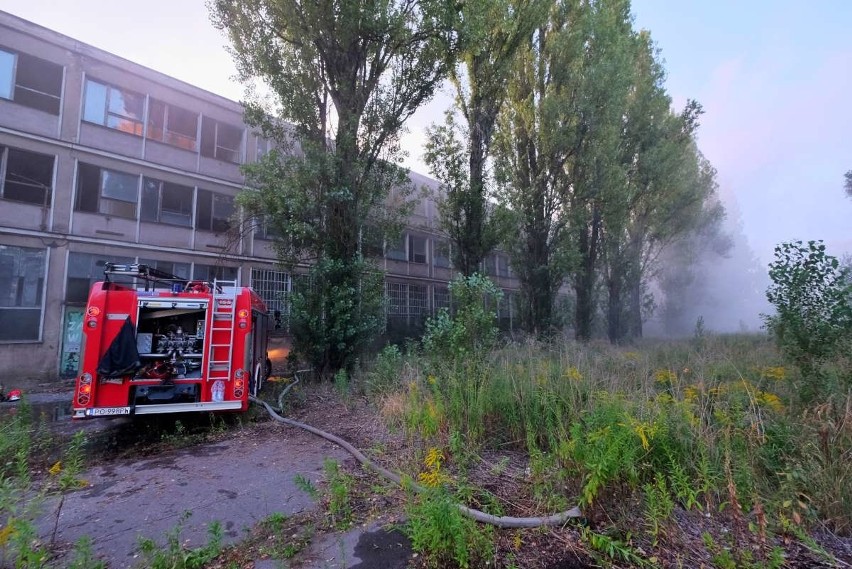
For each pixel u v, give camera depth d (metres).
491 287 7.93
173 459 5.84
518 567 2.97
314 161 11.23
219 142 19.19
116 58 16.53
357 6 10.89
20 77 14.63
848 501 3.46
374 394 8.53
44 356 14.58
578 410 5.27
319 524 3.77
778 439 4.27
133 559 3.30
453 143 14.95
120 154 16.48
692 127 23.00
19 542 2.83
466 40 11.88
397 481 4.36
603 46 16.80
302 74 11.77
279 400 9.13
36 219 14.69
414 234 27.27
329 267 11.32
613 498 3.46
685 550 3.05
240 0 11.09
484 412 5.77
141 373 7.29
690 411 4.62
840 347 5.46
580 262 18.11
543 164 17.12
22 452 4.64
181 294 7.55
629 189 20.00
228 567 3.13
